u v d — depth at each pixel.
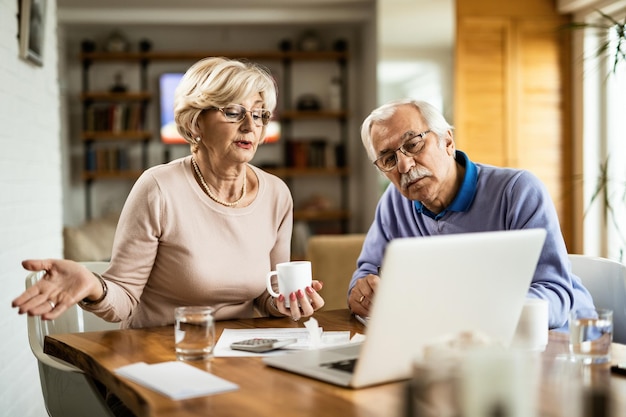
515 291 1.32
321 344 1.54
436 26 5.54
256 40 7.15
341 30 7.18
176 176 1.92
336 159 7.07
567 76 5.38
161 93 7.00
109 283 1.74
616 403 1.10
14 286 2.83
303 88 7.23
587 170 5.27
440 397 0.88
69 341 1.60
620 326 1.99
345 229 7.21
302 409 1.09
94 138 6.84
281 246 2.09
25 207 3.05
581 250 5.29
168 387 1.19
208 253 1.91
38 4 3.19
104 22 6.46
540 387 1.19
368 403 1.12
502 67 5.36
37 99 3.30
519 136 5.36
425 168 2.00
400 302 1.15
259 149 7.19
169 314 1.93
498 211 2.05
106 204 7.04
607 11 4.93
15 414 2.80
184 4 6.39
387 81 5.61
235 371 1.32
